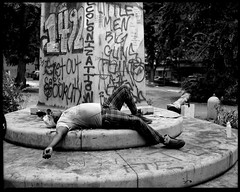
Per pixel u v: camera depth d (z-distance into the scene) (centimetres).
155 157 351
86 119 383
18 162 331
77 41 505
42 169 305
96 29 490
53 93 553
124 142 385
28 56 2038
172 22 1648
